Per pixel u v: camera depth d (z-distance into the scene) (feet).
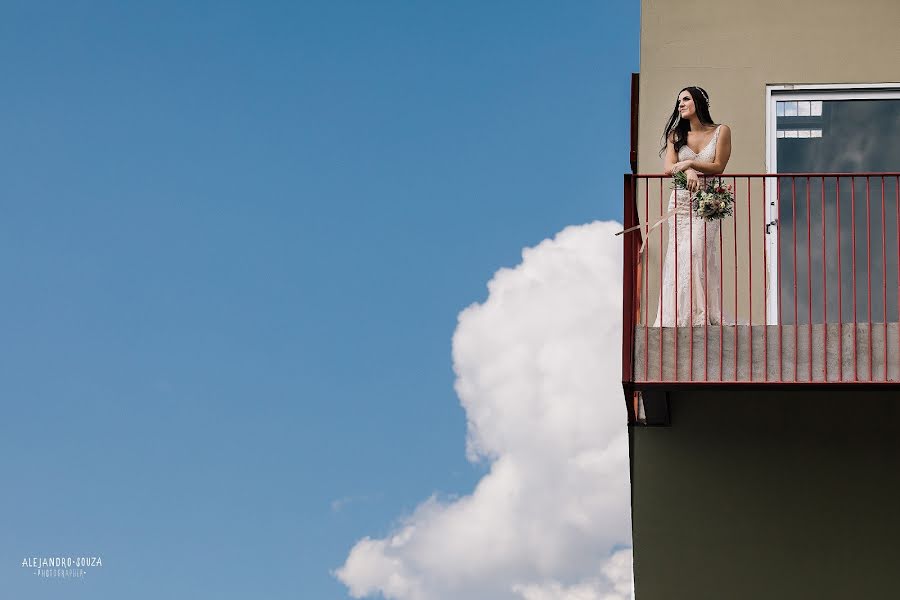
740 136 34.94
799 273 33.96
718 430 32.96
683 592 32.07
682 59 35.68
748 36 35.65
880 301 33.63
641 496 32.73
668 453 32.94
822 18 35.58
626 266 29.71
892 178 34.30
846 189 34.37
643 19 36.11
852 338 28.55
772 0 35.86
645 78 35.65
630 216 30.19
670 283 31.27
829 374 28.40
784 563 31.96
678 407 33.19
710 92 35.35
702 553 32.24
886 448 32.35
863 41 35.32
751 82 35.32
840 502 32.17
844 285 33.76
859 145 34.68
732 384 28.55
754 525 32.24
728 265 33.91
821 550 31.94
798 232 34.24
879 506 32.04
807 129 34.94
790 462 32.53
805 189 34.47
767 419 32.89
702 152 31.60
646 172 35.01
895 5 35.47
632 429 33.30
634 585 32.24
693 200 30.81
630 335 29.25
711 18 35.88
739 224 34.14
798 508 32.24
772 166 34.76
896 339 28.40
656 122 35.32
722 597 31.96
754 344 28.81
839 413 32.71
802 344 28.71
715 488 32.58
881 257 33.86
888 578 31.65
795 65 35.32
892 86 34.83
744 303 33.63
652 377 29.04
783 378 28.50
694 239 30.99
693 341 29.04
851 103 35.01
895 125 34.73
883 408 32.60
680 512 32.55
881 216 33.63
